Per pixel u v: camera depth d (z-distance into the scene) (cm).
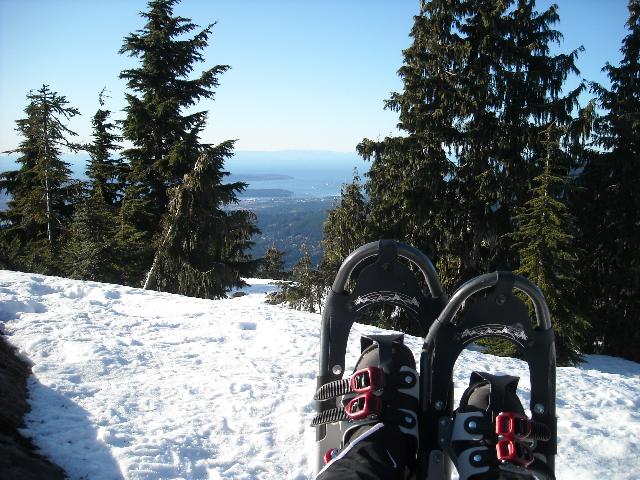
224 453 259
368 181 1894
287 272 3238
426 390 187
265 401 315
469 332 189
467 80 1805
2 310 453
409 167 1836
